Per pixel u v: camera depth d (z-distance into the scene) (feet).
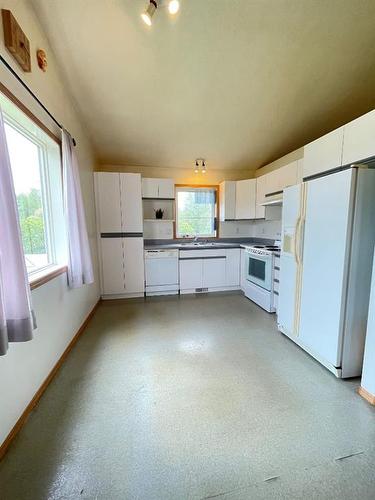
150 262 13.19
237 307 11.56
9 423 4.33
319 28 6.74
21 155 6.00
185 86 8.64
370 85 8.82
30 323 4.35
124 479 3.66
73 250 7.53
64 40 6.68
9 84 4.61
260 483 3.61
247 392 5.64
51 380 6.11
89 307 10.26
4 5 4.56
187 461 3.94
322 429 4.58
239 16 6.39
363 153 6.17
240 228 16.07
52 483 3.60
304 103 9.63
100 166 13.78
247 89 8.87
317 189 6.53
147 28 6.56
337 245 5.91
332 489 3.51
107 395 5.55
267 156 13.71
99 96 8.84
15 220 4.14
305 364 6.81
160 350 7.59
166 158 13.61
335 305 6.03
